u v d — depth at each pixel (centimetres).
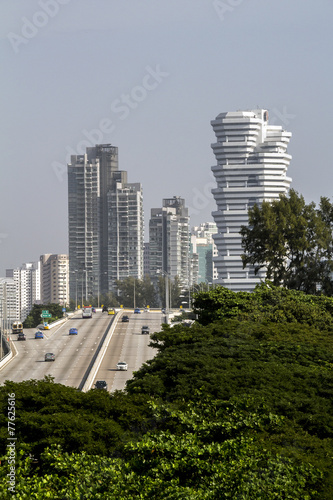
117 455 6900
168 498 5103
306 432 7312
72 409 7481
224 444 5891
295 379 8900
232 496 5281
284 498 5491
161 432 6231
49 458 6000
